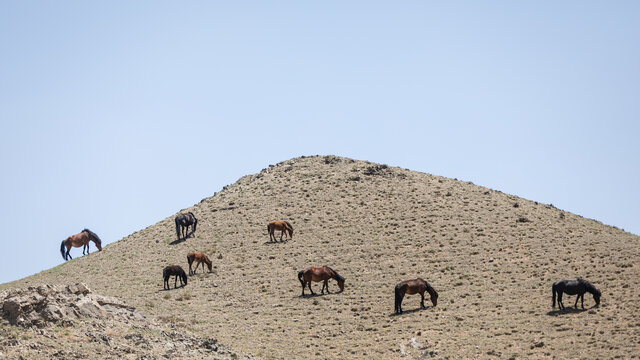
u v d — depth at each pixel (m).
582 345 33.38
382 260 55.44
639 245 51.75
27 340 26.91
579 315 38.31
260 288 51.66
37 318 29.20
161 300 49.88
